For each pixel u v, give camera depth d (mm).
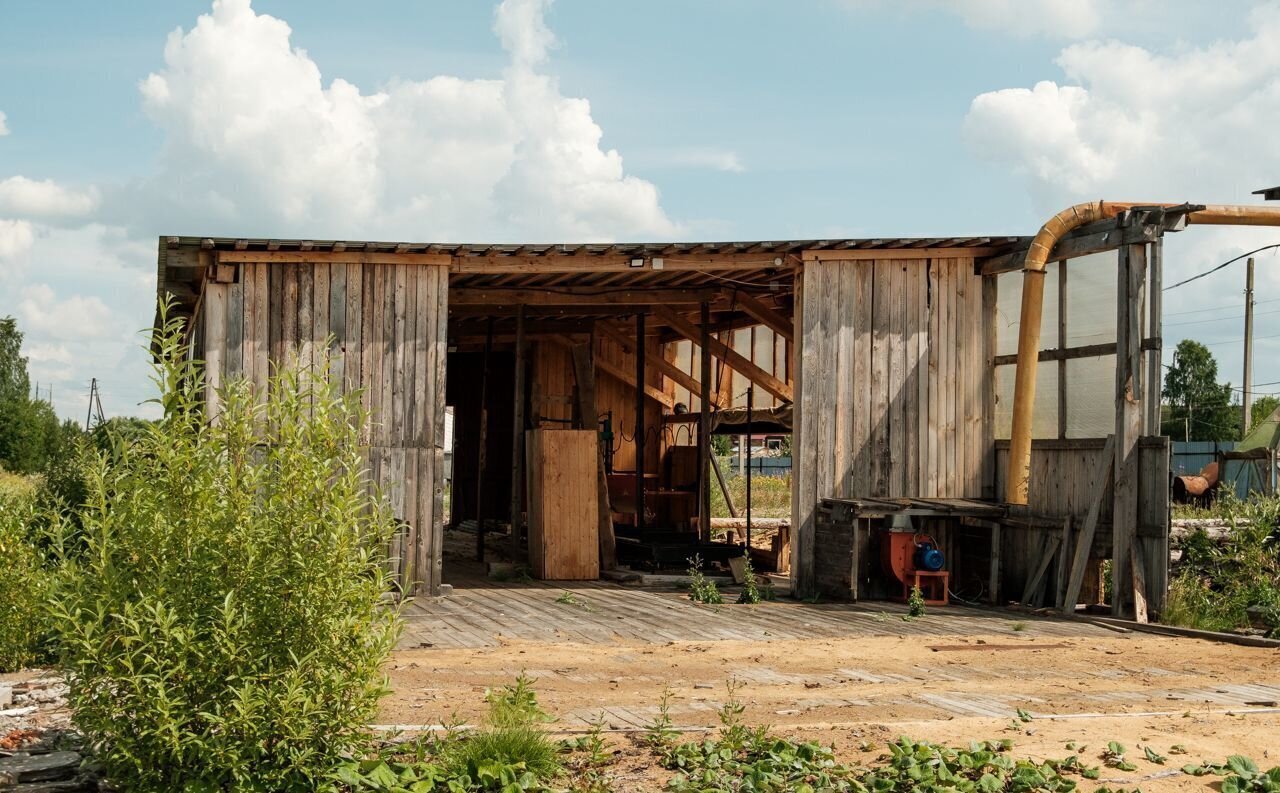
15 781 5801
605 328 19578
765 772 5781
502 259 14156
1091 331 13516
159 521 5508
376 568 5715
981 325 15055
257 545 5504
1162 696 8289
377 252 13812
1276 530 14102
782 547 18141
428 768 5734
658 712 7367
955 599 14297
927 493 14758
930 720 7184
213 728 5344
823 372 14531
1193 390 71188
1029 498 14172
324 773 5453
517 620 11984
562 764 6074
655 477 21062
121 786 5469
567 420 20609
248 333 13477
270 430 5809
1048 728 6918
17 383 65188
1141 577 12617
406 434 13867
